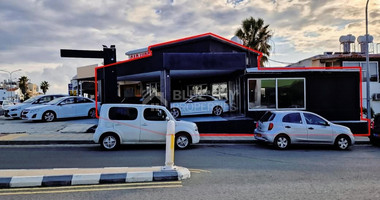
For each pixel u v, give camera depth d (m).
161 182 5.55
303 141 10.40
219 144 11.55
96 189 5.06
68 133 12.35
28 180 5.20
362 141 12.37
